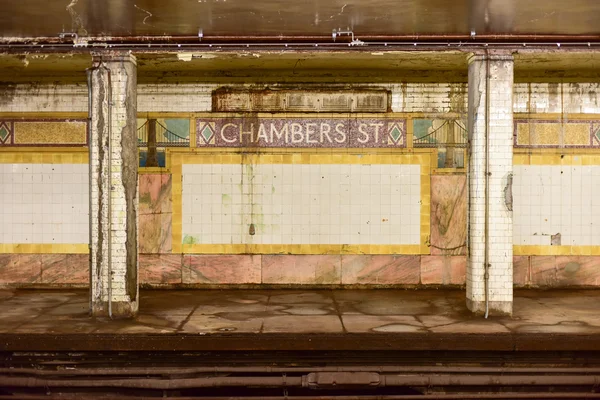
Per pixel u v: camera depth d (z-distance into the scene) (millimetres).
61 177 8797
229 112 8773
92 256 6867
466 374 5945
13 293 8469
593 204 8766
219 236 8805
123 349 5988
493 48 6898
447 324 6484
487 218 6914
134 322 6598
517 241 8805
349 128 8789
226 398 5688
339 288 8781
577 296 8234
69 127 8789
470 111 7086
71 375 5902
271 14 6121
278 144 8789
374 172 8797
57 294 8383
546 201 8781
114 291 6816
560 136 8773
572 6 5801
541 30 6633
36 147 8781
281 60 7902
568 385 5887
